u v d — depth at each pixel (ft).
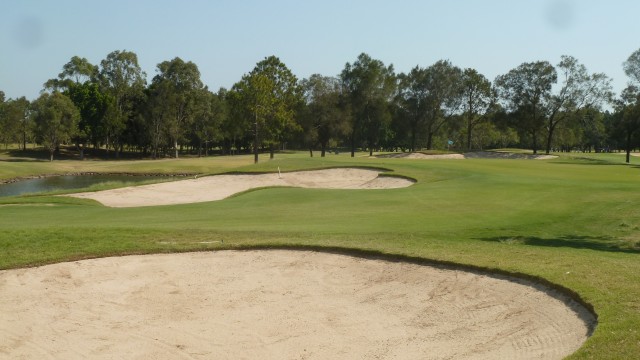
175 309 35.45
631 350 22.56
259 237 49.73
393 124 353.10
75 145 376.89
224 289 38.91
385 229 55.31
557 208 70.85
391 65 316.19
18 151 339.16
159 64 336.70
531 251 41.52
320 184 133.28
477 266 37.19
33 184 183.32
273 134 246.27
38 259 43.50
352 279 39.55
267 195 101.40
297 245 46.11
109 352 29.12
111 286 39.60
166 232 52.08
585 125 334.65
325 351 28.71
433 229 55.62
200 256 45.32
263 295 37.58
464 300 33.68
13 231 50.67
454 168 137.49
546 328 27.96
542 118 282.36
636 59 214.69
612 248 49.01
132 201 106.22
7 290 38.34
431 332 30.37
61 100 288.10
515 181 104.17
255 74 243.60
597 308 27.66
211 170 225.97
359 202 83.46
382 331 31.04
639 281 31.14
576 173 135.03
